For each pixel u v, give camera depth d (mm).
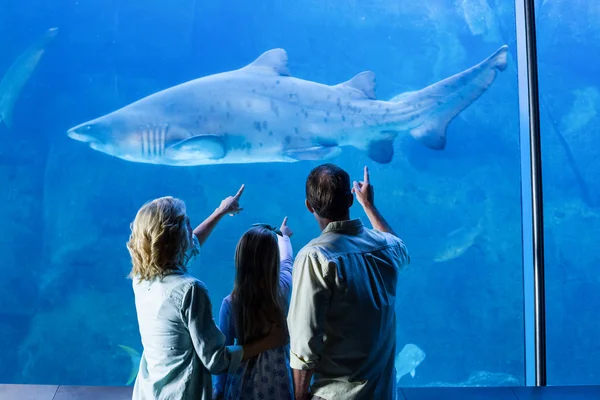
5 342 17531
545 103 21828
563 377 21641
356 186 2777
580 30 21484
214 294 18250
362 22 21484
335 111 7883
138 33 23000
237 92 8117
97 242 18781
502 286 20016
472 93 7109
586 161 21578
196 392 2305
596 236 21484
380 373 2188
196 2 22734
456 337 19938
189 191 19969
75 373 17516
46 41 17922
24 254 18734
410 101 7434
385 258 2260
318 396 2162
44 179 19625
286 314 2676
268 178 20250
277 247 2600
